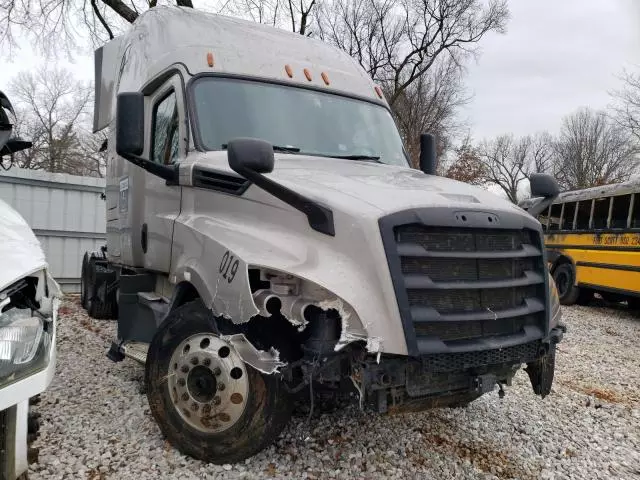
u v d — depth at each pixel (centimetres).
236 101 473
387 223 321
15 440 263
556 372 711
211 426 356
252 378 345
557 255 1519
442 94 2881
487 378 343
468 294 345
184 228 418
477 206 362
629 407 576
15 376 239
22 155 3884
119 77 666
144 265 532
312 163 427
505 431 466
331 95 526
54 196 1190
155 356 387
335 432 424
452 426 465
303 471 361
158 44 545
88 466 352
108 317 861
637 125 3102
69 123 4062
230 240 359
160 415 380
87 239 1231
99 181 1240
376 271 317
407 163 539
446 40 2475
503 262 365
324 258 327
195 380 365
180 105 468
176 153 475
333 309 324
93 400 466
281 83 503
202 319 368
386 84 2541
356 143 505
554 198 459
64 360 592
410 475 371
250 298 323
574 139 5466
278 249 338
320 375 323
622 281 1270
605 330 1098
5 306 248
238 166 334
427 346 318
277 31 570
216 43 507
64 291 1205
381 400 323
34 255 271
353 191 356
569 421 509
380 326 310
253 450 347
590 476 402
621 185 1286
